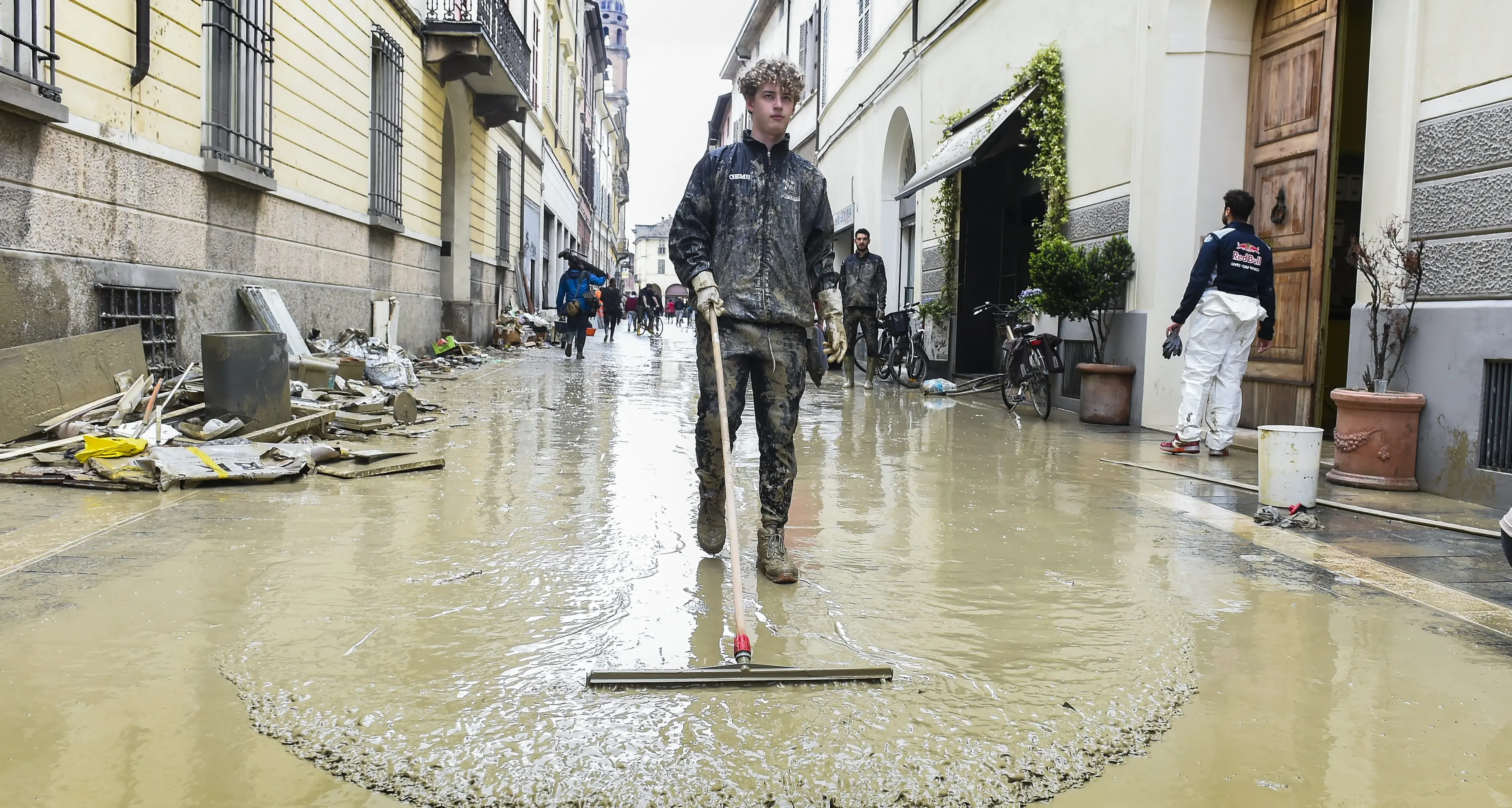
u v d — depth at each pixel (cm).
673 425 816
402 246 1424
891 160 1881
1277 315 799
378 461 601
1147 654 295
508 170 2312
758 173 365
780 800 204
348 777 208
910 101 1680
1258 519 493
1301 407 766
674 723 238
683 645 293
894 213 1894
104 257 662
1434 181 564
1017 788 212
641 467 605
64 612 304
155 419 570
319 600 324
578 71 4181
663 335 3400
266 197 923
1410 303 575
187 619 301
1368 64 831
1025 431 862
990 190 1392
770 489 372
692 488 539
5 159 564
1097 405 913
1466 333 538
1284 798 211
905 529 462
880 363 1540
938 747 229
